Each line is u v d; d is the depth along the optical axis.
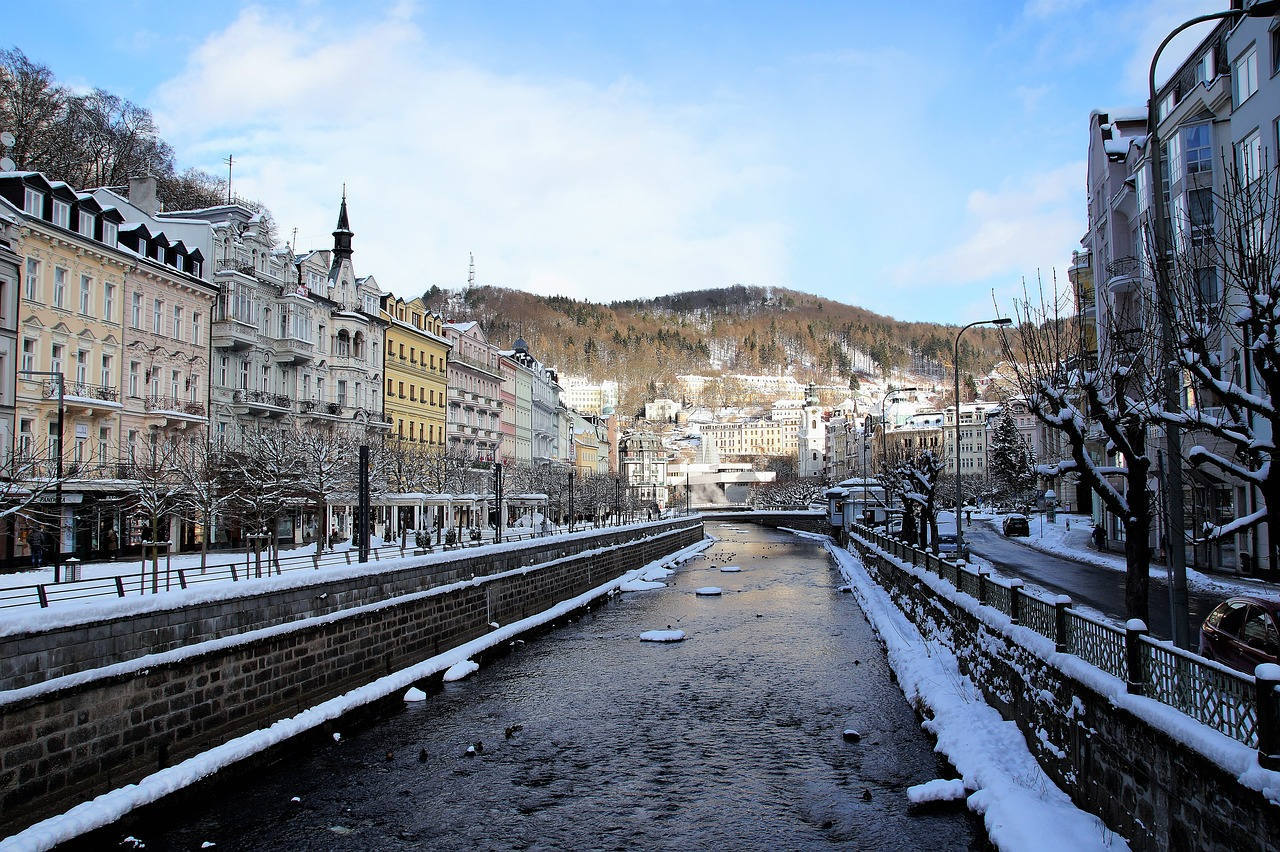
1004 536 73.25
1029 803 14.09
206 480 36.34
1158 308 16.58
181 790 16.77
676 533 94.31
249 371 55.44
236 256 54.50
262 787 18.27
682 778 18.92
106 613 16.09
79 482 38.56
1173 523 15.02
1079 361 18.77
